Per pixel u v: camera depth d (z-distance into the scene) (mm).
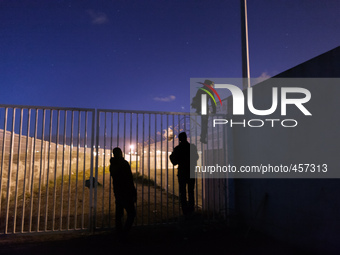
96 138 4477
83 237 4180
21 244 3830
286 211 3846
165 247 3764
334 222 3080
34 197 8336
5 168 7707
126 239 4008
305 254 3467
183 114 5090
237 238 4195
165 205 6879
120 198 3977
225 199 5254
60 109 4332
